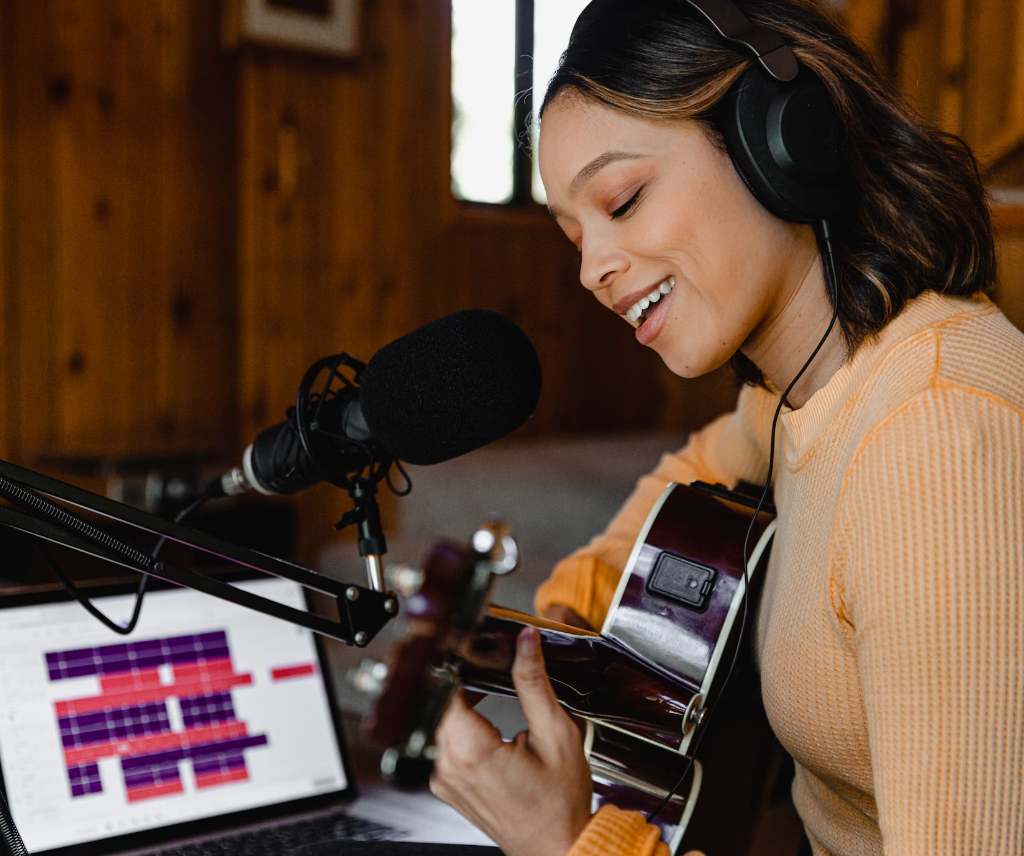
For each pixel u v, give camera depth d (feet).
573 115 2.97
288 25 11.05
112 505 2.56
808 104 2.83
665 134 2.90
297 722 3.93
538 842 2.71
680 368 3.10
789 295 3.10
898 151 2.94
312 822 3.72
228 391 11.37
